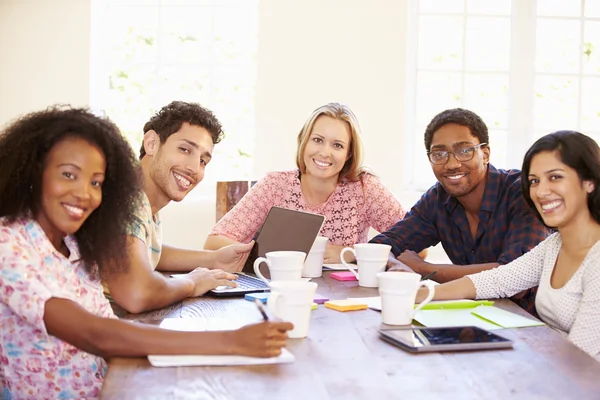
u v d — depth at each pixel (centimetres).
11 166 148
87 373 153
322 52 409
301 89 410
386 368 130
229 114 434
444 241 274
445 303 182
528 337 152
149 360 132
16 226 148
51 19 408
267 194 289
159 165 218
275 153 412
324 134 278
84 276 162
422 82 431
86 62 409
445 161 254
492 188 259
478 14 428
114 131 159
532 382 122
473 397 115
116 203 162
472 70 430
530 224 244
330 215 291
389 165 413
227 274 204
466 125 254
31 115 153
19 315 141
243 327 135
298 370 128
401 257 247
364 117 411
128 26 429
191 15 429
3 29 407
